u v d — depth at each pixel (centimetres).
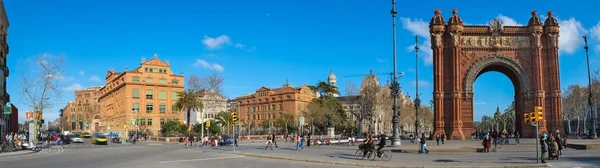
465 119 7288
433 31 7444
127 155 3988
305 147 5350
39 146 6041
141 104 12444
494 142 4791
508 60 7388
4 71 6956
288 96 16850
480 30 7431
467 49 7406
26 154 4272
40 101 5731
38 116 5847
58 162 3219
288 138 10131
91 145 6794
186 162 3169
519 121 7719
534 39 7356
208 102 9712
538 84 7269
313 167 2778
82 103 19900
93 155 4034
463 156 3619
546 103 7319
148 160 3359
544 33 7425
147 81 12644
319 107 12012
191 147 5844
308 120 12125
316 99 12381
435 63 7388
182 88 13262
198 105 9475
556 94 7238
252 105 18725
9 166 2911
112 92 13962
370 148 3275
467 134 7231
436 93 7319
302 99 17050
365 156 3541
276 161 3272
